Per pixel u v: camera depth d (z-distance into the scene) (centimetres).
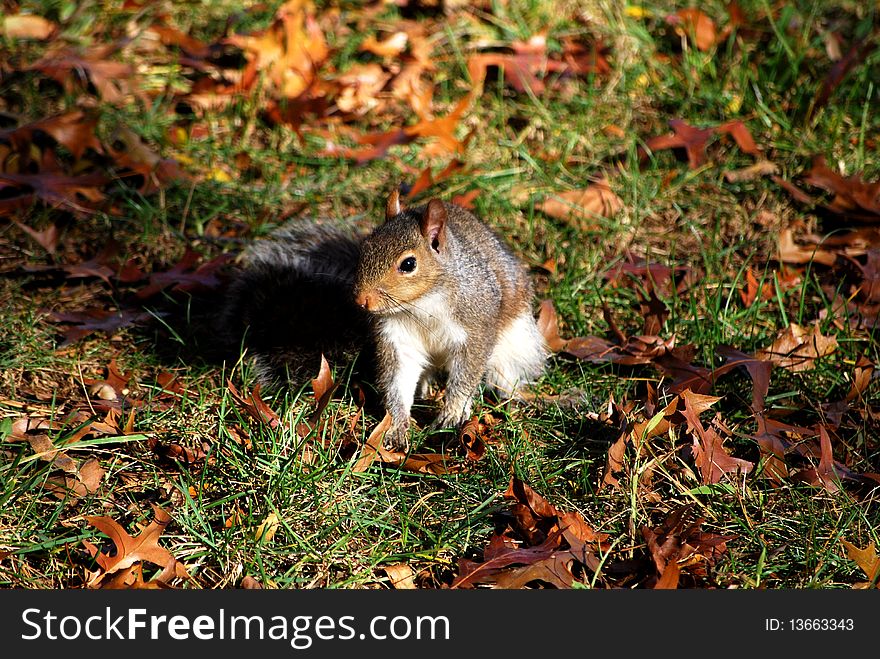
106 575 404
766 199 722
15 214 658
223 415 488
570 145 755
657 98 813
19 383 525
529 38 830
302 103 752
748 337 589
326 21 852
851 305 619
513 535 450
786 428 500
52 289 611
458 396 529
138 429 493
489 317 527
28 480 442
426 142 760
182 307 600
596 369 566
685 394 492
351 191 718
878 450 500
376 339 523
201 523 428
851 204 694
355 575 418
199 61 802
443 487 477
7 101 764
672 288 613
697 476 477
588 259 659
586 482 472
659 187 725
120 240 656
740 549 440
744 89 798
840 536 442
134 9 848
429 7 889
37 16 832
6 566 414
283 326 554
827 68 841
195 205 688
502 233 685
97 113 725
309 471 462
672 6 893
